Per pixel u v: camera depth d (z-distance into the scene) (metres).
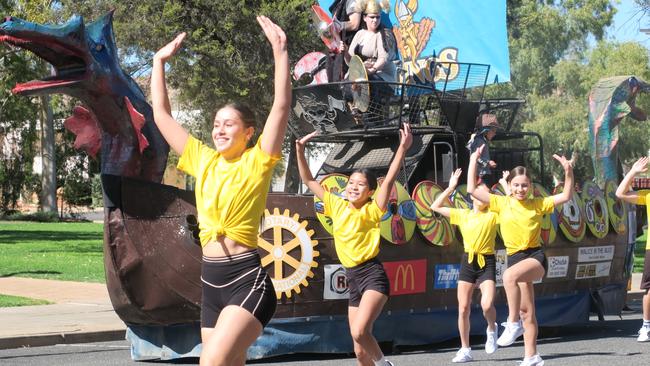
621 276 19.23
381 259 14.55
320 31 16.58
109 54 12.87
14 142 73.88
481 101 17.00
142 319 13.60
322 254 14.16
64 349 15.87
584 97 55.69
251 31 34.72
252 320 7.01
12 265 30.86
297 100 16.23
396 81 16.66
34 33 11.82
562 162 13.07
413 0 18.19
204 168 7.29
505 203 13.38
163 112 7.55
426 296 15.24
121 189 13.02
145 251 13.11
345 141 17.20
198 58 34.78
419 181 16.53
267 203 13.91
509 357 14.40
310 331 14.13
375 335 14.57
